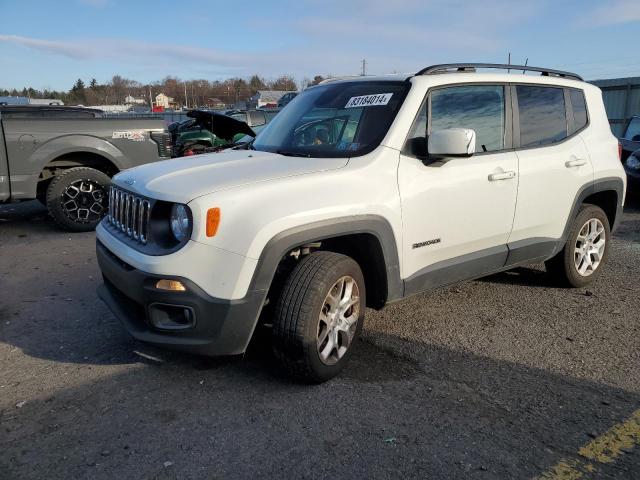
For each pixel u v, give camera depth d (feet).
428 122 12.68
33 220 28.78
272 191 10.32
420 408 10.44
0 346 13.11
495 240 14.19
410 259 12.28
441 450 9.20
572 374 11.89
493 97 14.14
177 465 8.79
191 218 9.88
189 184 10.50
